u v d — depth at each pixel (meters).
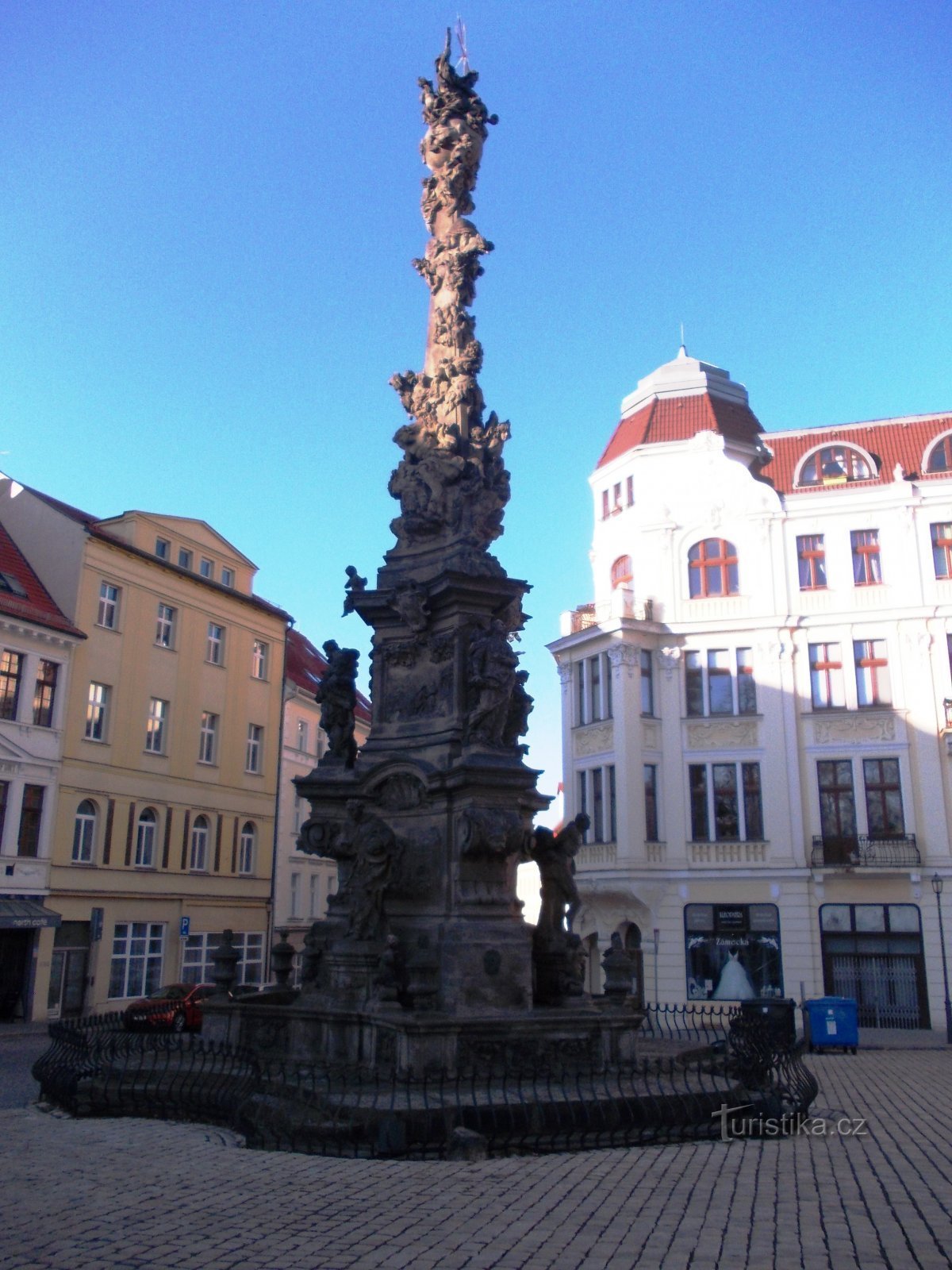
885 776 33.34
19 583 33.78
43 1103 12.95
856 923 32.34
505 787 13.39
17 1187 8.35
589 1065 12.12
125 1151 9.72
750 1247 6.87
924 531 34.41
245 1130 10.29
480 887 13.27
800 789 33.59
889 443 36.91
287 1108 10.15
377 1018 11.95
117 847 35.28
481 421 16.61
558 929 14.40
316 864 47.56
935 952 31.56
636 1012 12.70
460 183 17.83
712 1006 32.12
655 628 35.22
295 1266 6.43
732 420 38.59
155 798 37.28
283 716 45.22
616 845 33.62
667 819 34.16
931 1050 25.58
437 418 16.53
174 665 38.88
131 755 36.31
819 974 32.16
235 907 41.09
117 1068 12.49
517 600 15.63
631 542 36.81
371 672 15.75
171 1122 11.32
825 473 36.34
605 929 34.66
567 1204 7.90
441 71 18.25
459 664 14.66
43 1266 6.42
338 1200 7.96
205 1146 9.95
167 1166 9.09
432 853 13.78
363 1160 9.32
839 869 32.25
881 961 31.97
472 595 14.87
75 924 33.28
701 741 34.53
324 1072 11.78
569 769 36.53
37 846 32.28
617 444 39.84
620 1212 7.70
